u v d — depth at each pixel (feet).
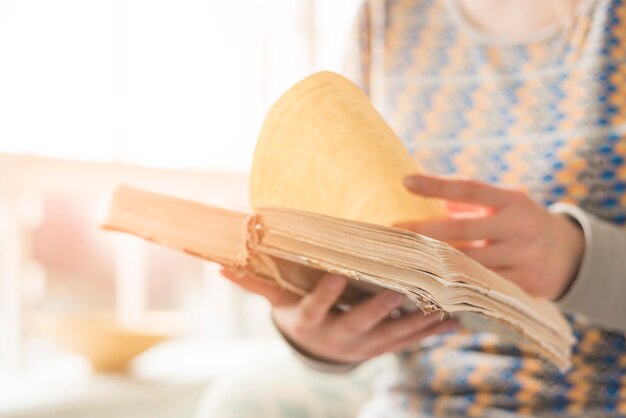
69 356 5.91
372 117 2.30
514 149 3.22
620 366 2.85
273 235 1.75
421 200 2.46
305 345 2.62
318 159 2.14
